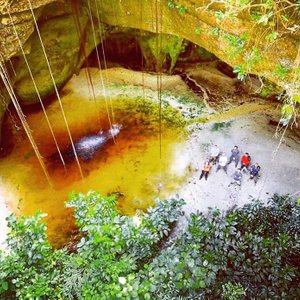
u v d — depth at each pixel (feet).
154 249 24.27
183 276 19.72
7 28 27.32
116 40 51.90
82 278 19.76
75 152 38.83
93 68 52.01
